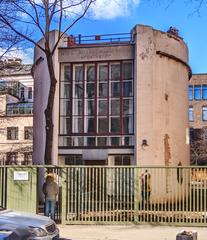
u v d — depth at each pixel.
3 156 56.69
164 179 17.48
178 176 17.45
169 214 17.39
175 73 27.97
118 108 26.62
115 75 26.88
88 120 26.84
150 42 26.09
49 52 20.75
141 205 17.52
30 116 59.22
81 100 27.00
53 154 26.34
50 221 11.23
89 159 26.41
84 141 26.69
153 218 17.45
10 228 10.22
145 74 25.94
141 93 25.83
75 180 17.81
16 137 59.22
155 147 25.88
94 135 26.62
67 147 26.69
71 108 26.94
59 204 18.11
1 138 59.31
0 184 18.09
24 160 55.47
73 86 27.08
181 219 17.34
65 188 17.78
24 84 62.34
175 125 27.66
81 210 17.72
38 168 19.22
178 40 28.28
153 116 25.91
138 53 26.02
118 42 27.84
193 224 17.25
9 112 60.28
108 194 17.69
